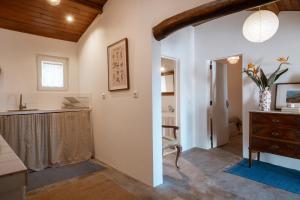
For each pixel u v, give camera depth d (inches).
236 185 99.7
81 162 139.6
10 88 133.0
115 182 106.1
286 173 113.5
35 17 129.3
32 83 142.7
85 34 153.8
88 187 101.0
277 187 97.0
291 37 120.6
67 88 160.7
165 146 114.6
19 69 136.8
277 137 110.4
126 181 107.0
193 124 172.2
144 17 101.8
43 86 148.3
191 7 86.2
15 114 117.6
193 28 171.3
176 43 155.0
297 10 118.4
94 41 143.4
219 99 180.5
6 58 131.4
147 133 102.1
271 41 128.4
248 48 138.9
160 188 97.8
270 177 108.4
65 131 137.8
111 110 128.2
